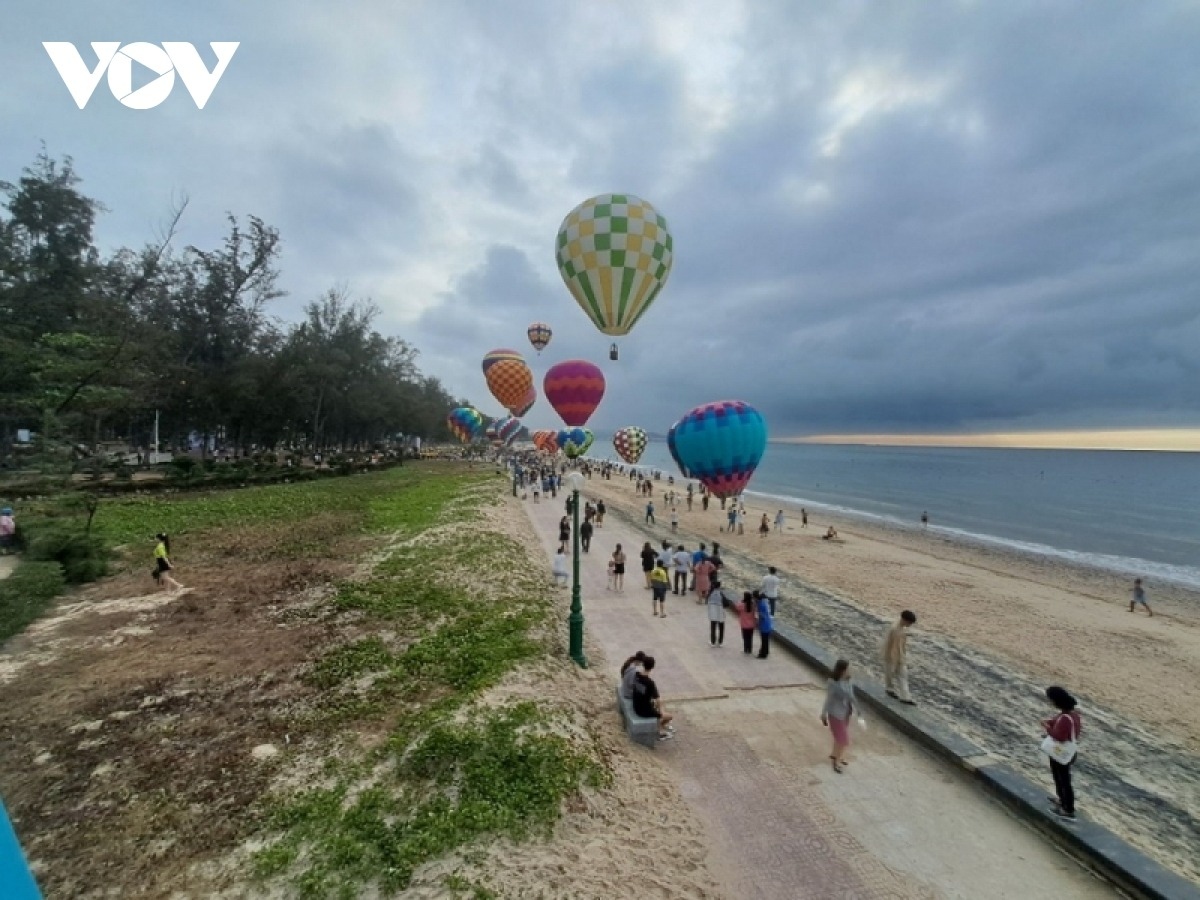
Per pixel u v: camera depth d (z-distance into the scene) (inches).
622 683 379.6
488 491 1590.8
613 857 256.1
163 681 403.2
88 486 1244.5
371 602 568.4
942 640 673.6
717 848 268.5
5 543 730.2
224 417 2014.0
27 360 1144.8
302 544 837.2
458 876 235.9
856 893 246.1
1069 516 2049.7
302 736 335.3
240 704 373.1
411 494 1460.4
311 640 475.8
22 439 1285.7
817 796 308.5
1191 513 2135.8
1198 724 486.0
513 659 437.1
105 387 1237.1
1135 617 832.9
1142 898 243.3
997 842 278.2
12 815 270.7
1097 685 565.6
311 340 2359.7
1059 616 814.5
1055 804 292.2
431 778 294.0
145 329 1451.8
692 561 706.8
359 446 3395.7
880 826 286.7
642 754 342.3
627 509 1695.4
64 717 356.5
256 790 288.2
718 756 344.2
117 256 1771.7
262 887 231.6
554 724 343.9
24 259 1501.0
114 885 232.7
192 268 2023.9
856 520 1871.3
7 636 471.2
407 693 382.9
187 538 869.2
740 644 525.7
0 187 1529.3
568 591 681.0
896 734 373.7
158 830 261.1
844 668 332.8
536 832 263.1
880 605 824.9
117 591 610.9
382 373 2960.1
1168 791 377.4
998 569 1157.7
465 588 618.2
